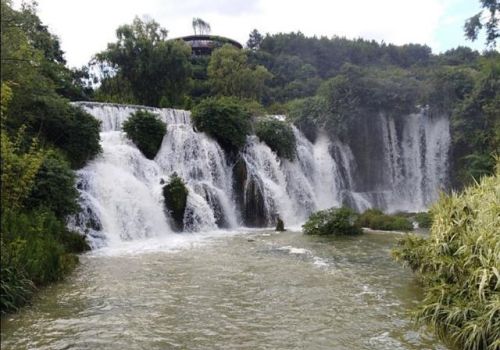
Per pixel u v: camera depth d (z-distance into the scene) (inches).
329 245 682.2
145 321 351.6
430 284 410.6
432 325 333.1
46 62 1147.3
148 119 989.2
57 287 439.5
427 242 470.3
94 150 832.3
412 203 1363.2
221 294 422.9
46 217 553.0
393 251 498.9
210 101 1135.0
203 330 334.3
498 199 420.5
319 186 1295.5
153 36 1857.8
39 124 778.8
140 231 761.6
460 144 1300.4
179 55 1862.7
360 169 1384.1
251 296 417.4
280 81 2672.2
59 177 611.5
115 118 1088.2
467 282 344.2
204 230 859.4
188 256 592.7
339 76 1406.3
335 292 430.6
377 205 1321.4
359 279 477.4
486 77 1218.0
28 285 408.5
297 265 541.3
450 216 445.1
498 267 321.4
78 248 615.8
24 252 421.7
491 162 1093.1
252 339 318.3
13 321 348.5
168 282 461.7
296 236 780.6
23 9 858.1
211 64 2276.1
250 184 1034.7
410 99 1382.9
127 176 829.8
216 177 1042.7
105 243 676.1
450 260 384.5
